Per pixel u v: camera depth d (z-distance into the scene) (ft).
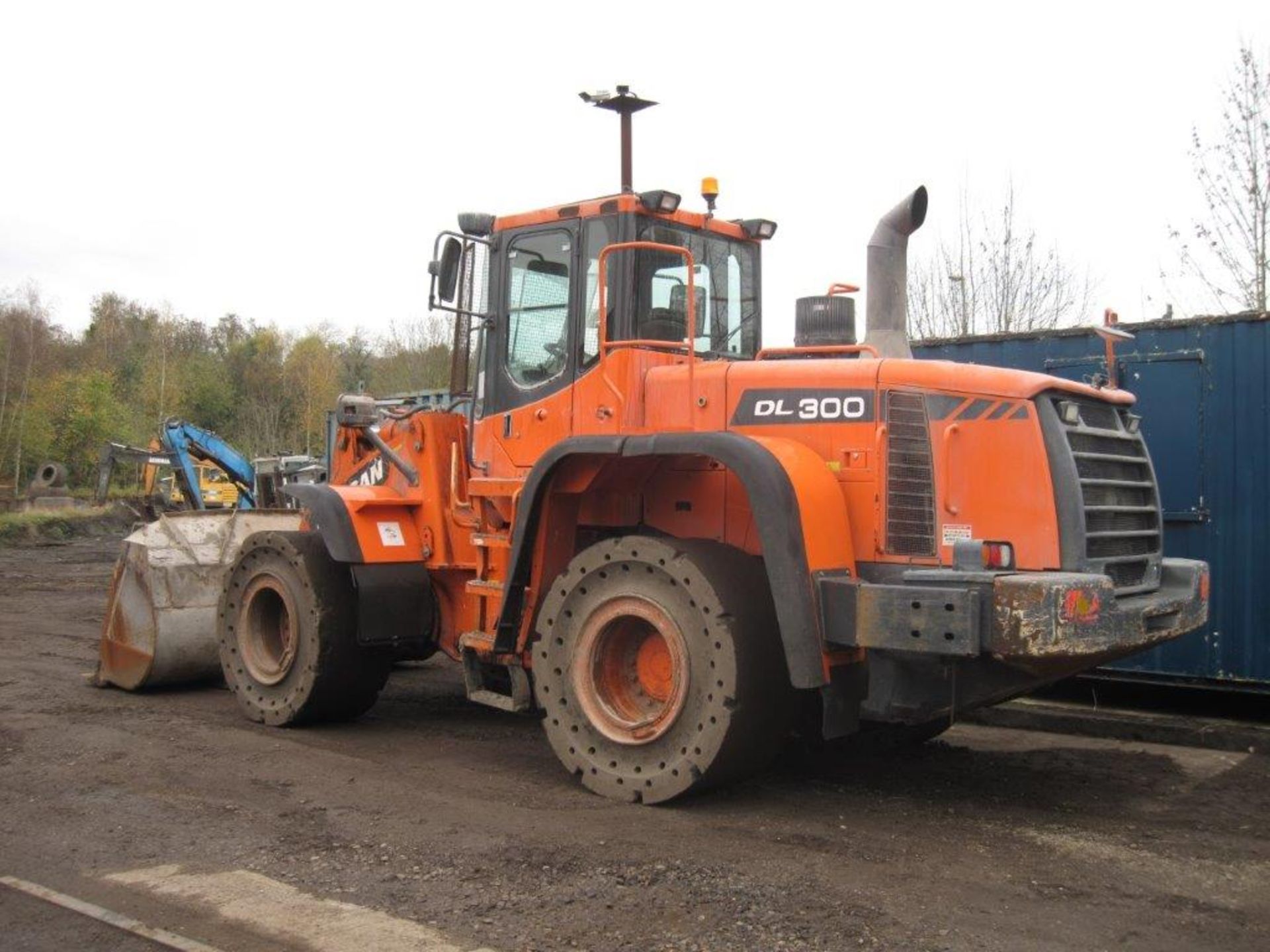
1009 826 17.16
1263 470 26.13
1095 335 28.32
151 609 26.81
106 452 74.64
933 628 15.87
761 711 17.54
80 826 16.57
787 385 18.88
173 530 28.12
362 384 25.79
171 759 20.57
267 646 24.68
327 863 14.94
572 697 18.90
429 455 23.76
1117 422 19.34
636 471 19.79
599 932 12.70
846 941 12.46
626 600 18.37
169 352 186.91
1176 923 13.17
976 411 17.51
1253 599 26.11
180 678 27.37
